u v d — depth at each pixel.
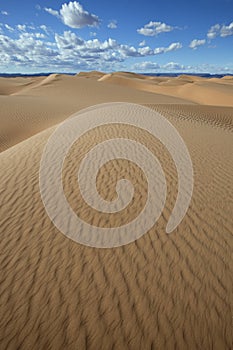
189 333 2.85
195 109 19.06
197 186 5.96
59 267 3.73
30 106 23.77
